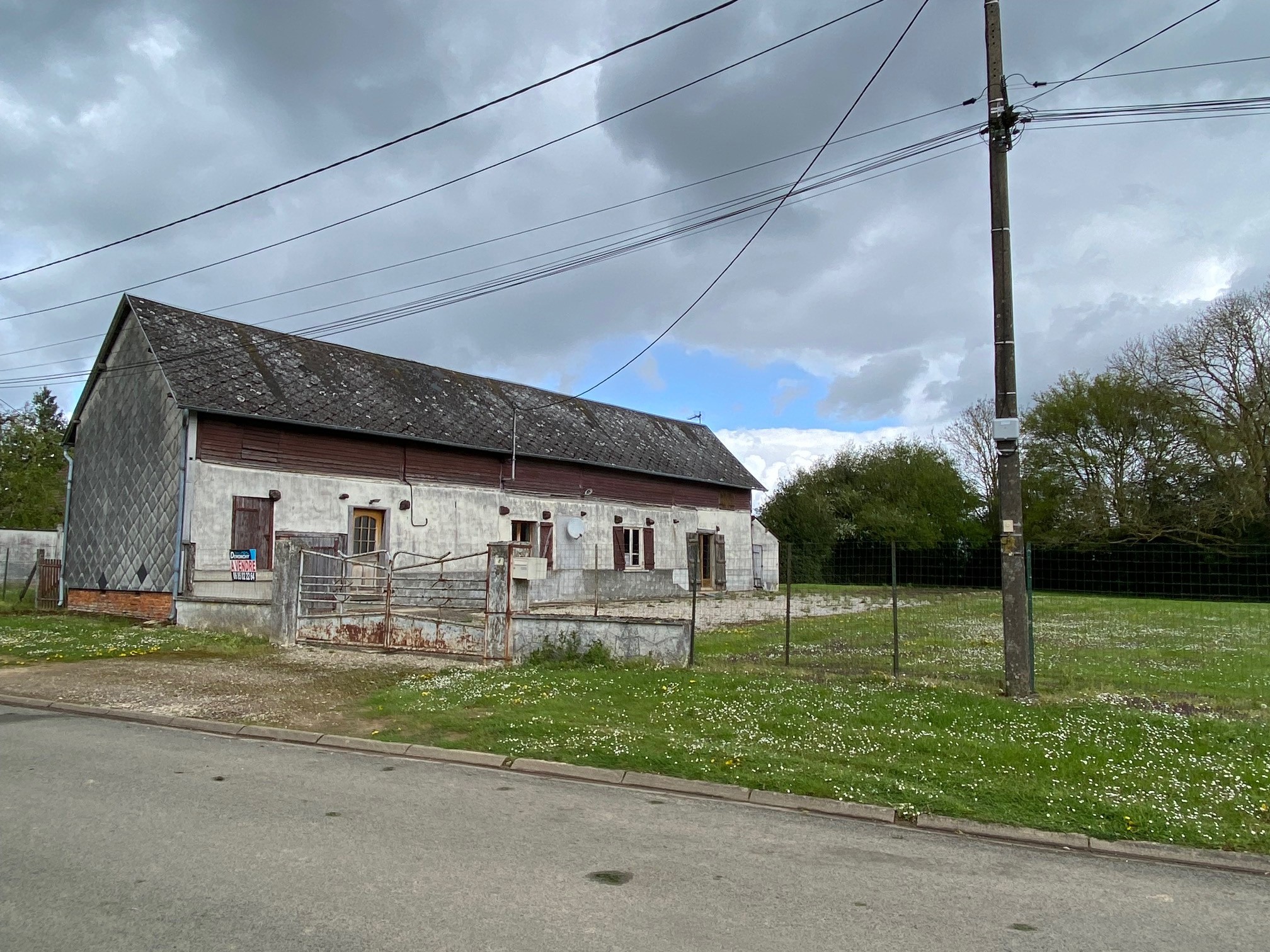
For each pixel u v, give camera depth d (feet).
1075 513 122.83
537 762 24.35
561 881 15.19
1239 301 105.29
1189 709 30.42
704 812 20.62
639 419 113.50
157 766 23.22
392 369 82.43
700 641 49.37
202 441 58.65
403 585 66.95
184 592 56.44
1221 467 106.22
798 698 31.09
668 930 13.16
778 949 12.65
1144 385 120.16
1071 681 36.29
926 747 25.25
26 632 52.06
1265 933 14.08
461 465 77.97
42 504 110.93
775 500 153.48
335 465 67.31
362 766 24.14
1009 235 32.86
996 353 32.91
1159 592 56.39
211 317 69.72
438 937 12.51
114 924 12.72
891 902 14.90
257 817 18.49
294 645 47.78
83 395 67.72
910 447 157.99
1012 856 18.11
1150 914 14.84
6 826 17.43
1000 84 32.55
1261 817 20.26
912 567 82.64
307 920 13.01
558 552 86.79
